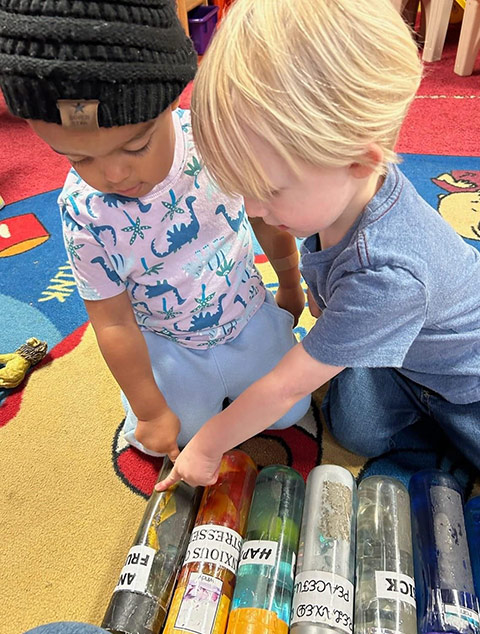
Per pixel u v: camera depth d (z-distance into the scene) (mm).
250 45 490
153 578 683
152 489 858
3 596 748
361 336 599
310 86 483
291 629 645
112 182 589
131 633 637
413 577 695
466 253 701
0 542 804
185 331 846
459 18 2285
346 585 664
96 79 474
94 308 751
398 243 587
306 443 915
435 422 933
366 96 498
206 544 697
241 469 801
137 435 828
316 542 699
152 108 525
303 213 555
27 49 465
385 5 523
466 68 1909
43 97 482
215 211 762
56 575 768
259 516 738
